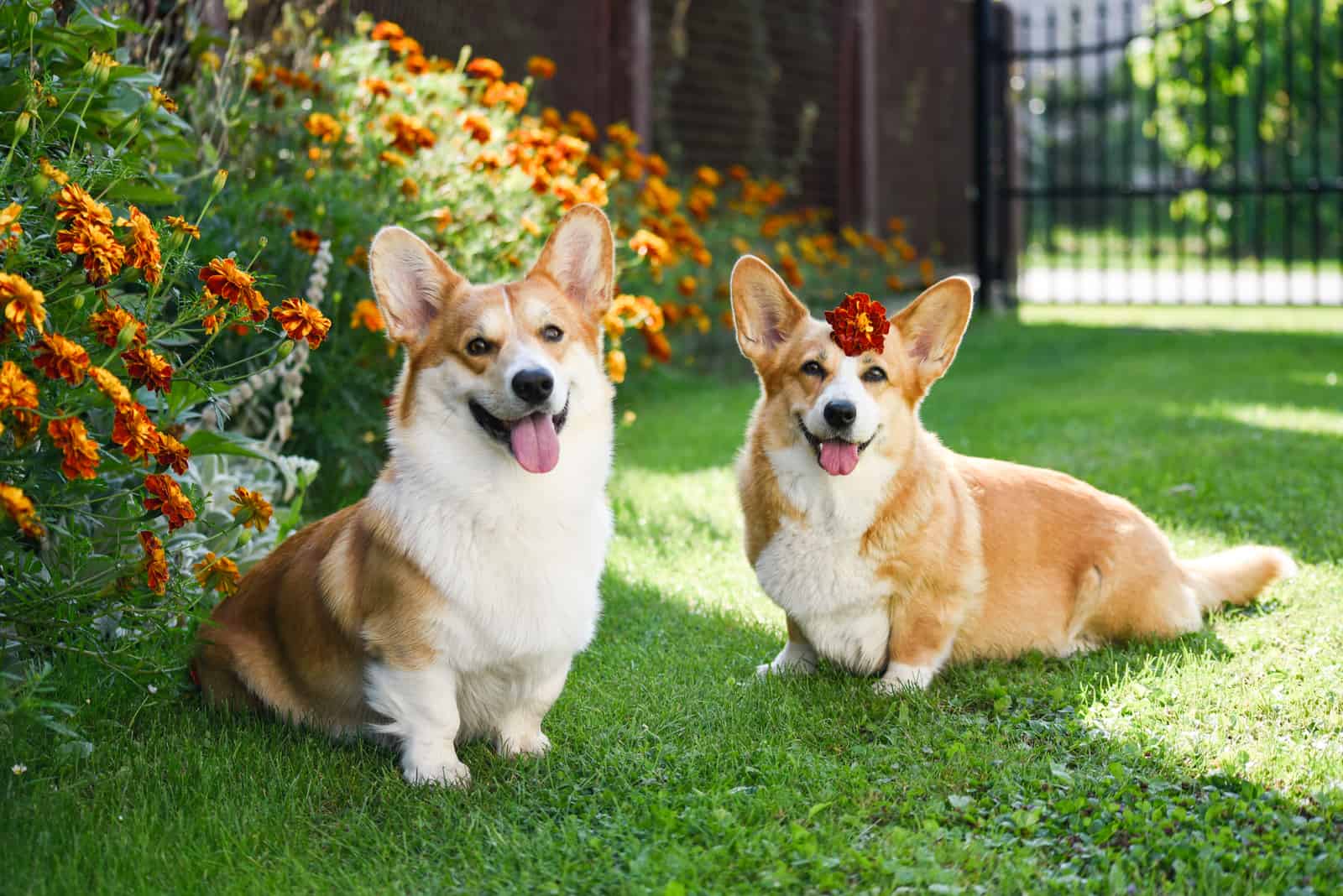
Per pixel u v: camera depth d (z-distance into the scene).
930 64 16.28
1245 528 5.00
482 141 5.71
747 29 12.43
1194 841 2.49
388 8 7.48
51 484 2.82
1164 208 30.28
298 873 2.50
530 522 2.88
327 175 5.30
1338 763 2.84
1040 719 3.27
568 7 9.55
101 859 2.48
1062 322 14.49
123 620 2.99
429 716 2.91
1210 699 3.28
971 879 2.42
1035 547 3.78
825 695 3.49
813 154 13.72
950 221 17.23
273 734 3.17
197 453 3.24
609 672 3.66
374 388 5.22
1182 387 9.09
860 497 3.47
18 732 2.83
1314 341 11.98
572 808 2.81
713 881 2.44
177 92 5.11
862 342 3.41
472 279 5.59
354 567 3.02
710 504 5.60
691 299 9.23
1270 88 21.30
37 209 2.82
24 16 3.18
